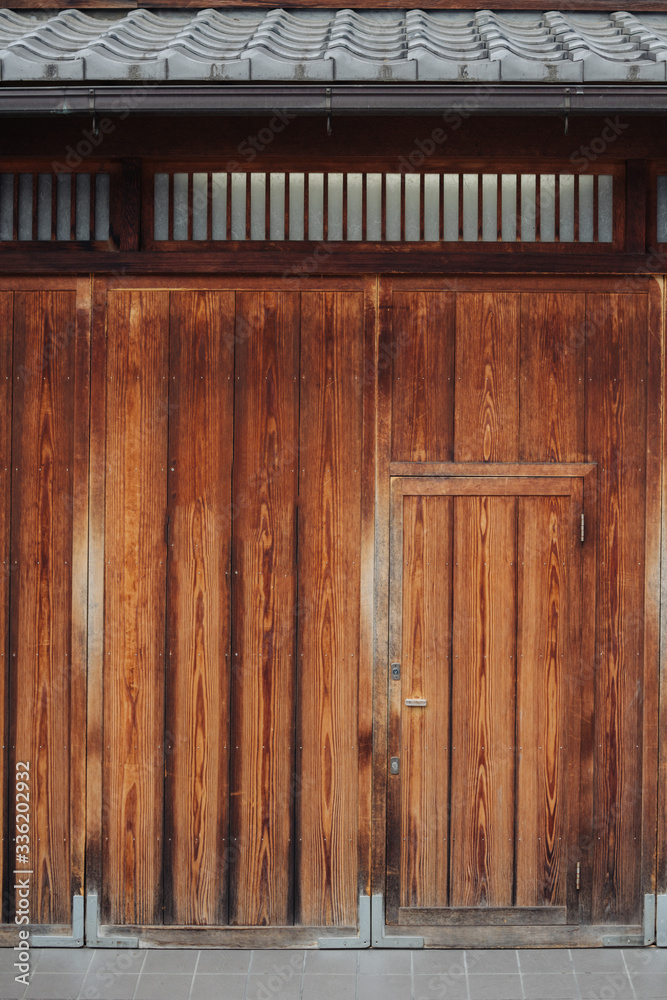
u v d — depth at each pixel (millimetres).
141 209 3994
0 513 4039
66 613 4039
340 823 4035
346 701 4023
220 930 4047
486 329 3988
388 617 4023
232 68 3283
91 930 4043
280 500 4012
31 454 4027
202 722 4027
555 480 4008
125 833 4039
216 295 3988
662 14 4508
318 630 4016
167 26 4367
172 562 4016
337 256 3939
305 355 3988
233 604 4016
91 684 4023
